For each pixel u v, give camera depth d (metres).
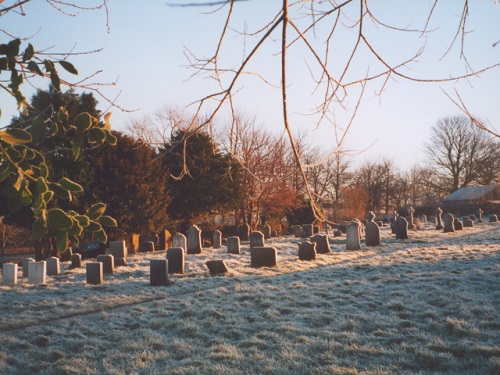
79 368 7.50
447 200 58.31
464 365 6.68
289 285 13.03
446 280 12.42
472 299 10.12
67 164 24.62
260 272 16.48
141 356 7.89
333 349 7.68
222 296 12.01
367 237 25.14
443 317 8.98
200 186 32.97
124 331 9.44
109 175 27.62
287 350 7.76
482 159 49.00
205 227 37.06
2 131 1.73
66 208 24.75
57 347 8.57
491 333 7.84
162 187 29.89
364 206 51.47
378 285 12.53
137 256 24.70
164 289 13.58
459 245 23.31
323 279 14.23
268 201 35.19
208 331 9.20
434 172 61.19
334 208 47.34
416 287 11.95
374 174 67.50
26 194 1.89
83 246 28.64
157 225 29.44
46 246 24.97
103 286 14.28
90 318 10.63
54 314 10.95
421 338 7.93
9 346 8.63
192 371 7.02
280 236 36.81
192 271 16.94
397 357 7.20
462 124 49.06
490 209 56.00
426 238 28.89
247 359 7.46
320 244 22.16
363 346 7.70
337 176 43.91
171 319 10.09
